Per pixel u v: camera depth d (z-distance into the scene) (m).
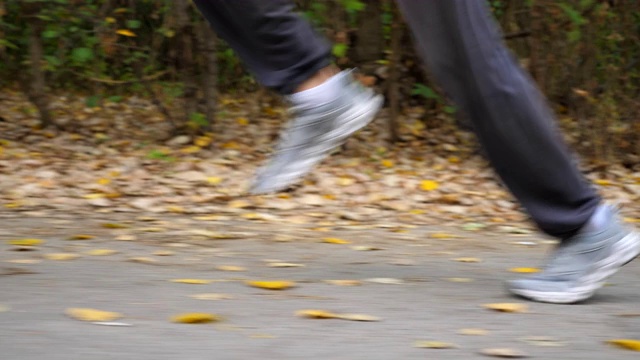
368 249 5.03
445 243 5.43
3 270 3.85
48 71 11.02
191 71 9.67
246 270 4.08
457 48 3.12
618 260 3.44
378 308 3.27
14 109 11.32
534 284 3.48
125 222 5.95
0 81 12.37
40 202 6.68
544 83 9.53
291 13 2.94
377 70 10.02
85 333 2.79
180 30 9.48
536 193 3.31
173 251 4.70
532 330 3.00
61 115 10.91
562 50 9.53
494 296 3.56
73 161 8.46
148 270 3.97
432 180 8.09
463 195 7.52
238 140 9.54
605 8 9.34
